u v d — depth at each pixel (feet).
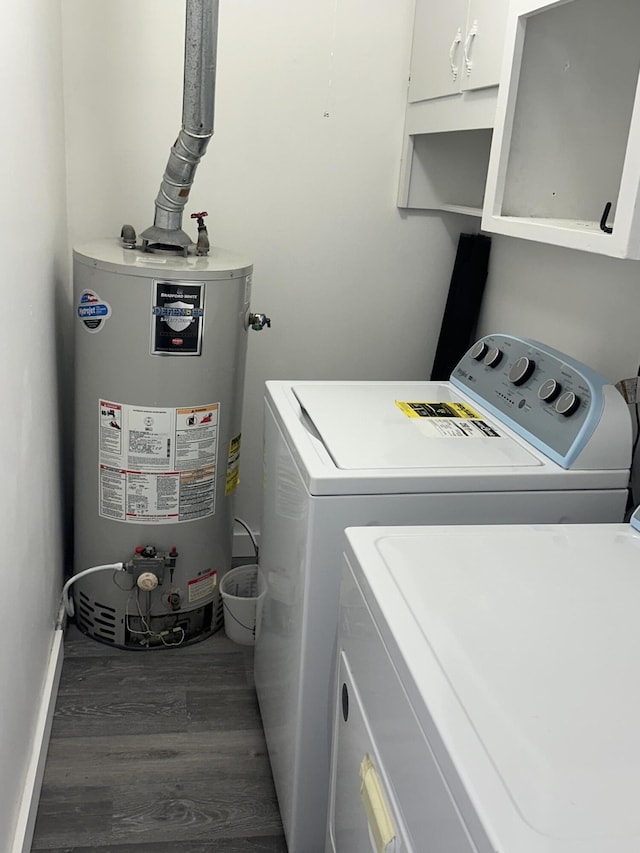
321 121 8.23
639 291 5.74
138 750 6.36
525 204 5.57
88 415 7.08
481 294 8.52
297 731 5.05
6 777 4.66
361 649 3.66
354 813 3.75
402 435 5.36
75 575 7.52
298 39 7.95
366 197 8.59
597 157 5.27
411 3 8.06
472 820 2.31
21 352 5.12
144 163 7.94
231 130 8.05
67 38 7.45
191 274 6.54
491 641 3.11
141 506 7.18
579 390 5.17
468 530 4.14
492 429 5.61
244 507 9.35
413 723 2.85
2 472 4.39
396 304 9.04
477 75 6.34
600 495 4.99
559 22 5.14
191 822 5.71
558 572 3.73
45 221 6.35
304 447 5.02
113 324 6.66
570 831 2.22
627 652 3.09
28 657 5.49
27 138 5.34
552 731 2.61
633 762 2.49
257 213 8.38
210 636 7.97
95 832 5.56
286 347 8.90
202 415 7.05
